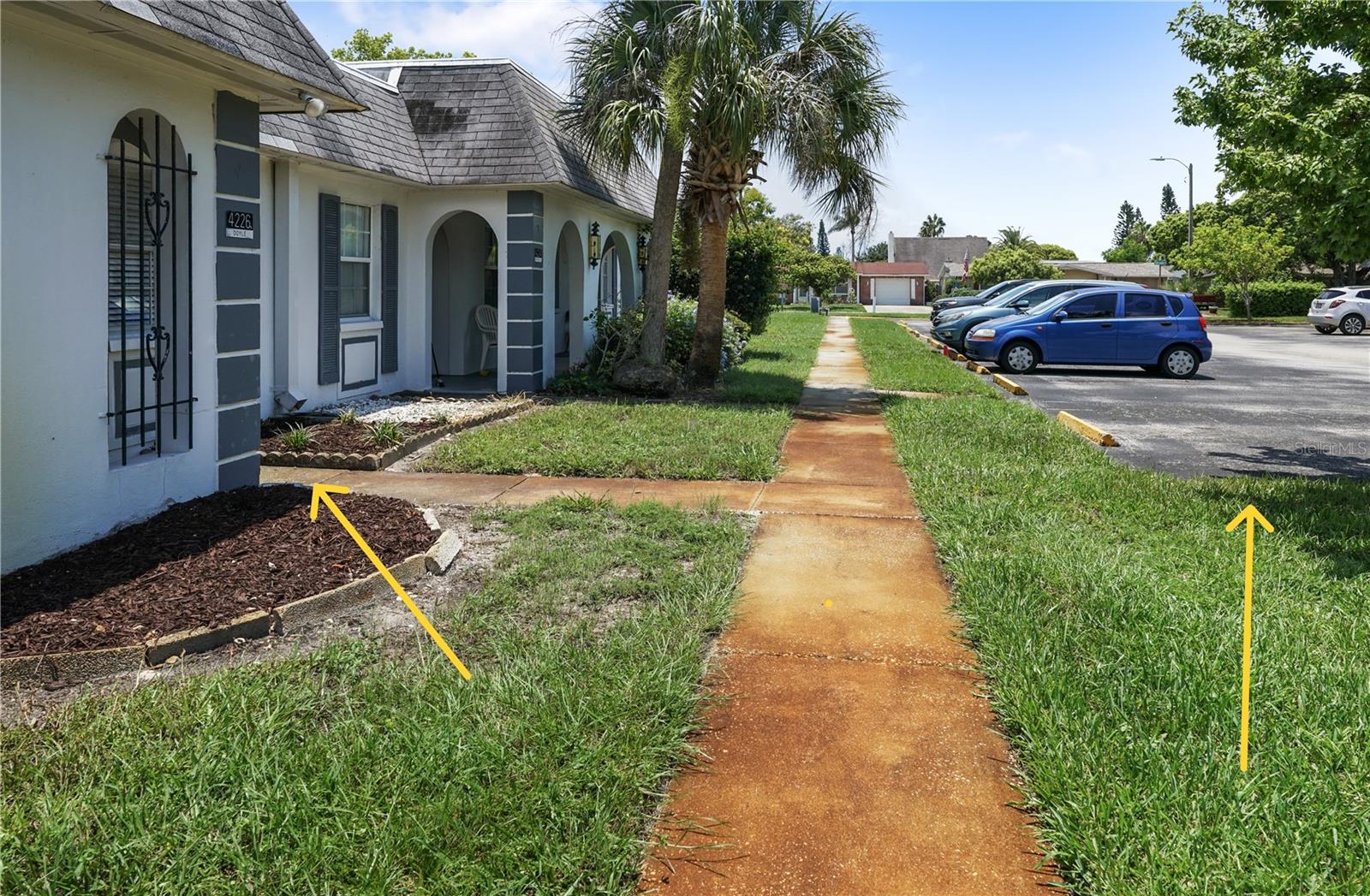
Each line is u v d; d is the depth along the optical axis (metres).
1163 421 12.65
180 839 2.99
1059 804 3.25
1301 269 55.81
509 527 6.74
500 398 13.23
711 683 4.35
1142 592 5.15
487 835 3.04
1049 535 6.33
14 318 5.14
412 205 13.72
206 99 6.54
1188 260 44.75
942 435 10.38
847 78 14.09
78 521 5.61
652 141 13.36
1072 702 3.87
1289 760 3.46
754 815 3.34
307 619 4.93
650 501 7.31
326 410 11.55
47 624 4.52
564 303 19.45
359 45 35.66
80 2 4.77
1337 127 7.26
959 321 22.05
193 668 4.39
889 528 6.92
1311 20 7.61
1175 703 3.85
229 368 6.91
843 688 4.31
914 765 3.67
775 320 38.06
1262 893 2.78
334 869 2.88
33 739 3.64
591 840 3.02
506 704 3.87
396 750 3.52
